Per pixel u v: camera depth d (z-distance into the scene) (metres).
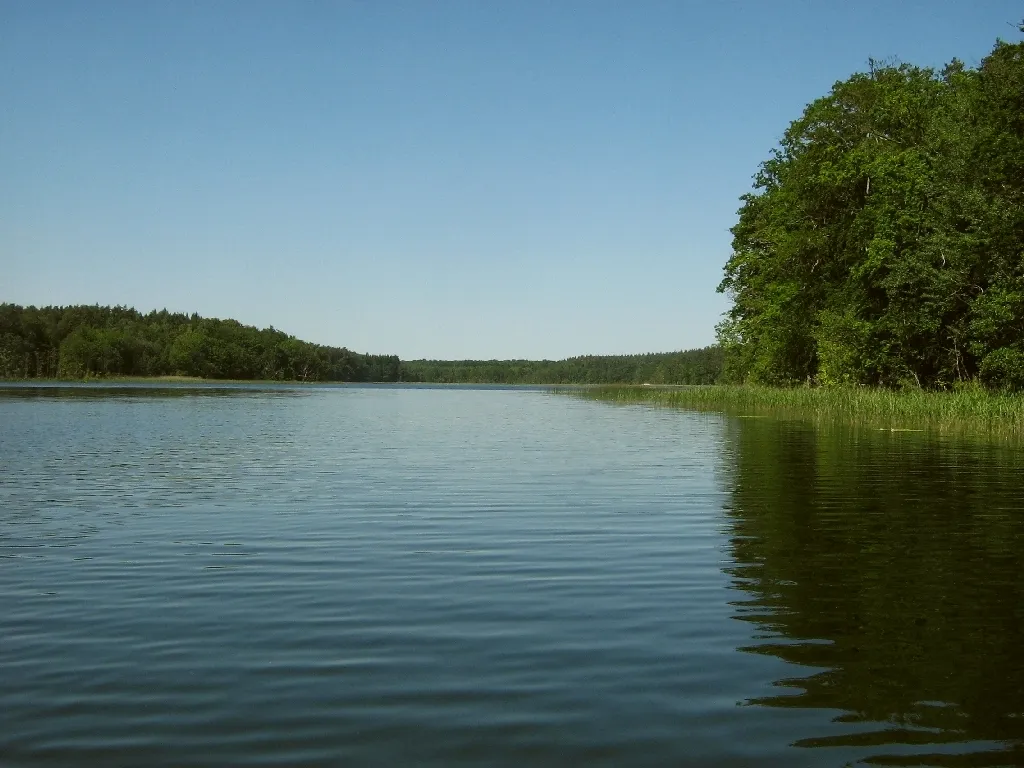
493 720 5.32
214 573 8.98
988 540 10.66
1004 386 37.72
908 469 17.92
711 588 8.38
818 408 40.50
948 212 38.44
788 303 52.03
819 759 4.82
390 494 14.52
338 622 7.29
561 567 9.24
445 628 7.12
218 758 4.83
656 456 20.92
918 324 41.75
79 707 5.52
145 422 34.66
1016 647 6.65
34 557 9.73
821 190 49.12
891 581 8.66
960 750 4.94
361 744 5.00
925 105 47.44
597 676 6.04
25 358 142.62
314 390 107.62
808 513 12.62
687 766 4.75
